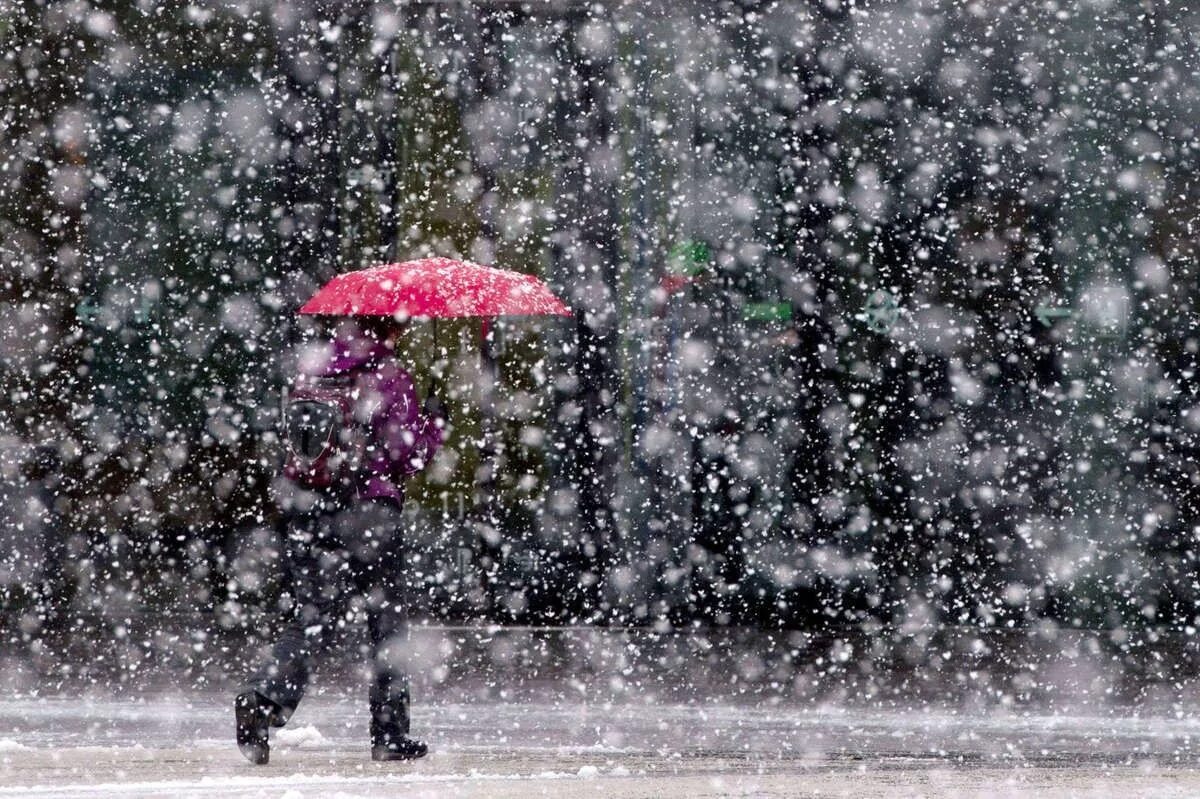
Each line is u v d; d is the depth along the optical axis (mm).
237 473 48312
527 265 47656
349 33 48000
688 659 41406
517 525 47438
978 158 47281
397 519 26344
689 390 47656
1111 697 35781
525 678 38406
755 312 47656
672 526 47531
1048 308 47125
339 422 25969
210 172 48375
